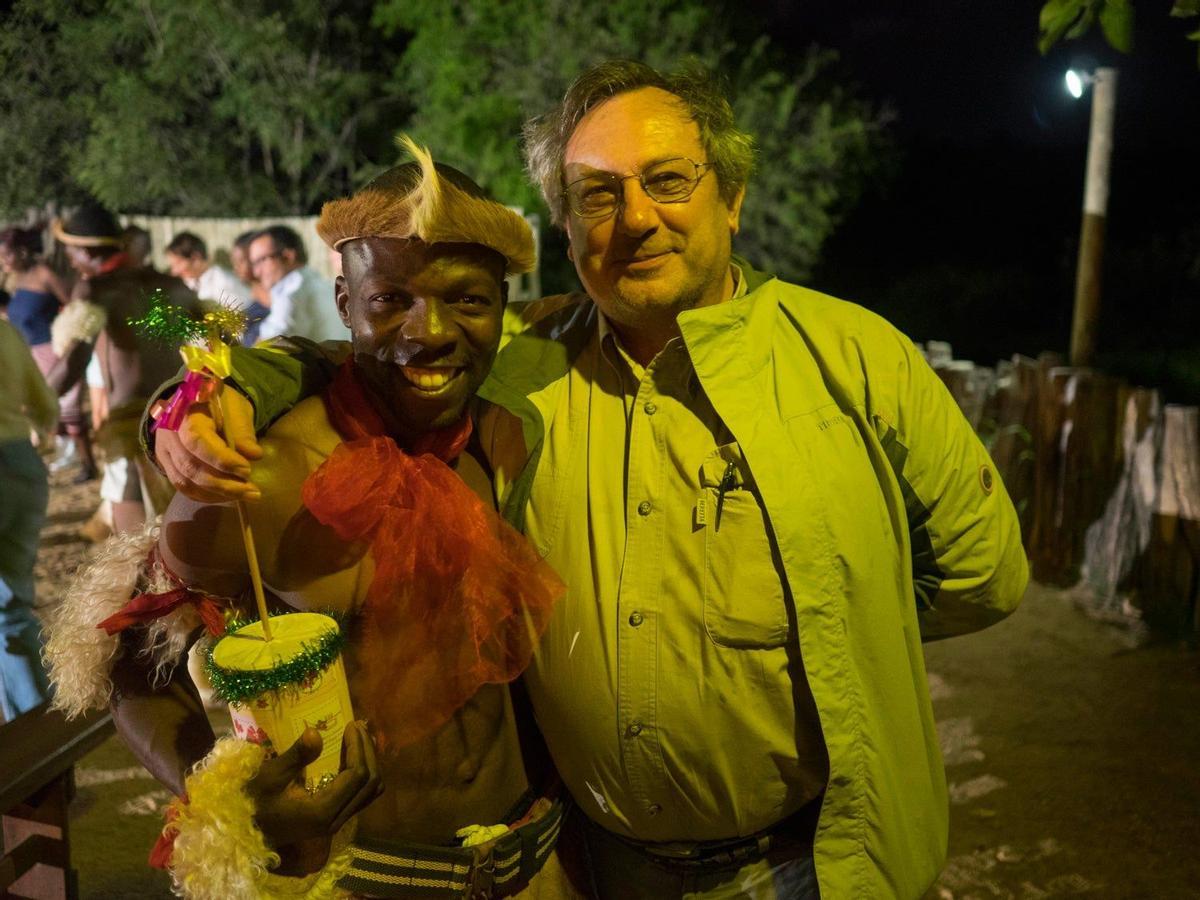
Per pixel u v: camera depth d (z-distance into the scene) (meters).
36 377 4.11
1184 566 5.26
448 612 1.63
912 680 1.84
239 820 1.37
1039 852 3.52
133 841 3.61
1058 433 5.85
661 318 1.77
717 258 1.77
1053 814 3.73
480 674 1.65
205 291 7.46
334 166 14.88
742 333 1.75
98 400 6.28
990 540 1.89
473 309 1.57
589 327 1.91
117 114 13.20
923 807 1.85
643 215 1.69
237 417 1.42
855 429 1.79
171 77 13.38
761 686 1.74
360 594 1.62
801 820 1.90
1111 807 3.76
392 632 1.62
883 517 1.79
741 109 12.45
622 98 1.75
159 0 12.98
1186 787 3.87
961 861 3.49
